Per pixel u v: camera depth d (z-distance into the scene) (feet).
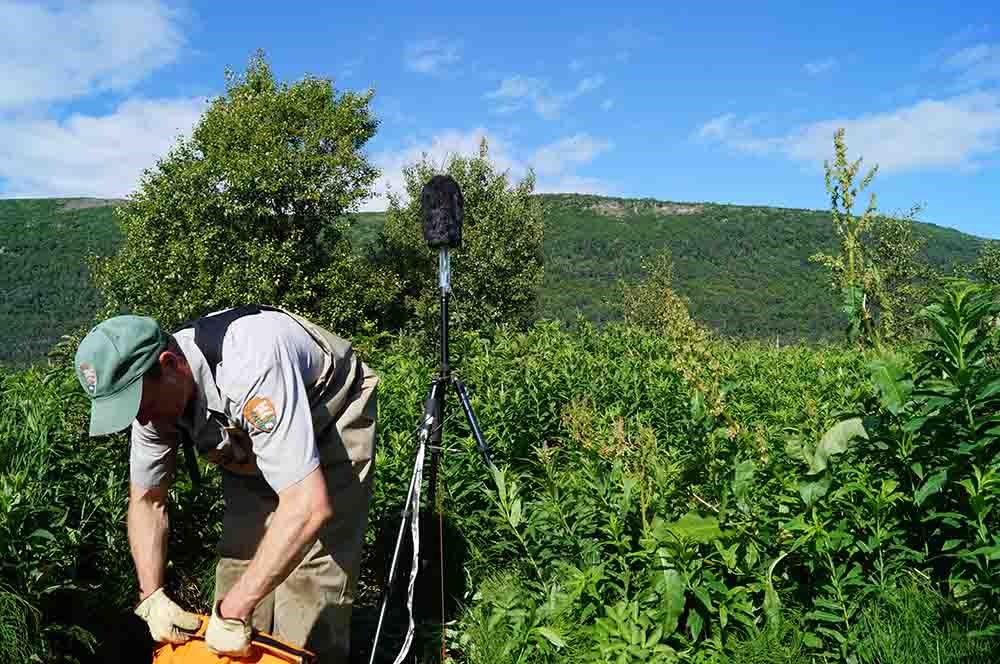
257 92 113.19
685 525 11.52
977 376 11.56
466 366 27.40
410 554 16.02
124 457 16.89
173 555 16.72
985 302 11.64
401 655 12.72
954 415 11.86
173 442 10.28
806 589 12.05
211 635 8.91
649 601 11.68
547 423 21.71
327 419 10.94
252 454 10.29
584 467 14.94
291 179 102.32
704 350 16.25
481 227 111.65
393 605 16.40
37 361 24.85
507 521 14.40
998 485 10.84
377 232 120.37
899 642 10.59
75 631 12.89
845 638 11.15
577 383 25.52
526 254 114.42
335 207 107.55
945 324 11.85
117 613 14.70
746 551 12.16
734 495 12.83
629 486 12.62
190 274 99.30
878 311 14.07
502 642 12.65
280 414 9.14
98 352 8.80
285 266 100.68
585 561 12.67
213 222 102.68
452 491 16.71
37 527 13.19
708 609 11.35
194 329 9.77
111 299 103.24
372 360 32.14
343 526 11.34
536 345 31.96
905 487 12.37
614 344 37.47
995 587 10.42
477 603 14.78
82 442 17.07
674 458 15.47
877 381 12.25
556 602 12.19
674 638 11.60
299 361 10.32
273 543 8.90
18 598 11.80
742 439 14.85
